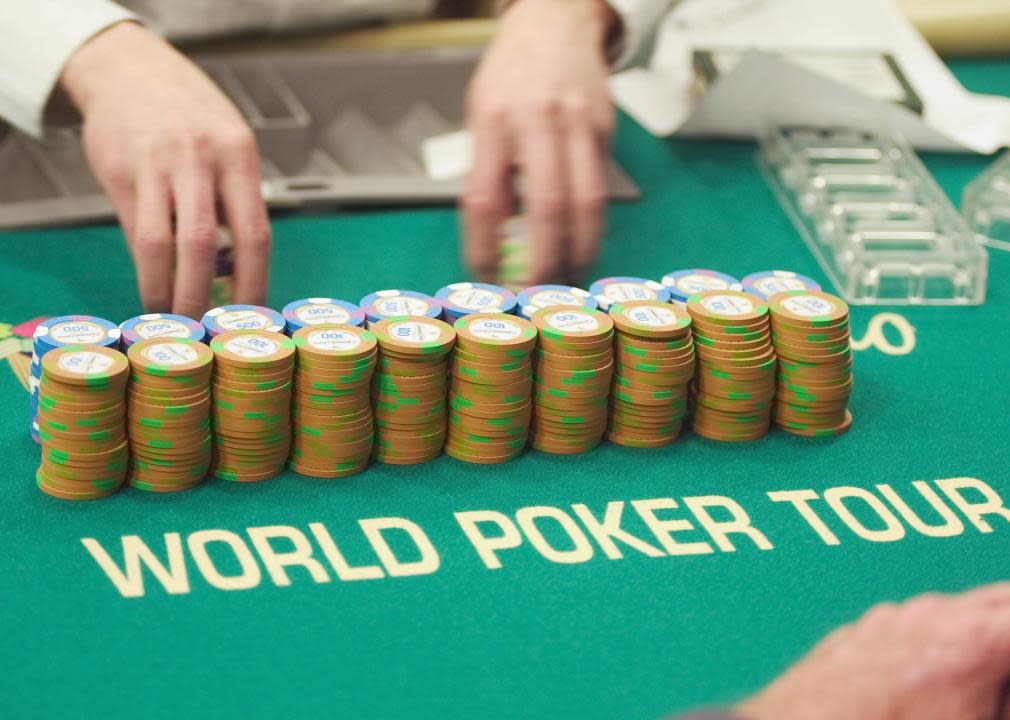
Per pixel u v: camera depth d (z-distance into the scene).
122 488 1.82
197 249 2.06
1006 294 2.45
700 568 1.71
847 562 1.73
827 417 2.01
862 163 2.78
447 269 2.43
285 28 3.12
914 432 2.04
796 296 2.04
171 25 3.00
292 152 2.79
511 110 2.27
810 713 1.37
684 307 2.02
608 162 2.83
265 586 1.63
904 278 2.41
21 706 1.42
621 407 1.96
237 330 1.87
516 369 1.87
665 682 1.50
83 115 2.30
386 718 1.42
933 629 1.42
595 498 1.85
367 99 3.04
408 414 1.88
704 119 2.93
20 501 1.78
